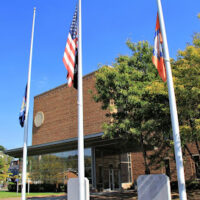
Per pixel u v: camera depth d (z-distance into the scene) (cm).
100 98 1725
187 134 1210
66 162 2925
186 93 1133
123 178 2848
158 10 912
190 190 1962
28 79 1548
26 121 1465
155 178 786
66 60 1001
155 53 898
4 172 3741
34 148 2964
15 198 2212
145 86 1524
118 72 1645
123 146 2489
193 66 1153
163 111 1410
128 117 1630
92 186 2434
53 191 2967
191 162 2403
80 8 1036
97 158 2553
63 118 3638
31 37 1630
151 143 1716
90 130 3097
